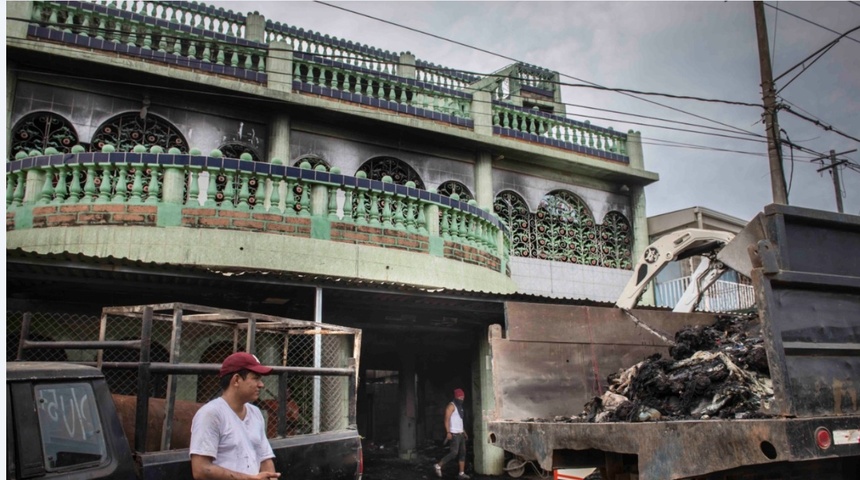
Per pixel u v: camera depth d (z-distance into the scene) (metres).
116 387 7.68
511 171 15.95
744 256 4.32
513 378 5.89
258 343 8.05
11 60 11.12
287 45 13.33
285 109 13.14
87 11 11.90
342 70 14.03
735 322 6.56
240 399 3.77
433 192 10.84
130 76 11.83
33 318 7.71
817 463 4.12
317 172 9.73
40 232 8.78
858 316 4.38
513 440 5.38
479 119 15.29
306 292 8.41
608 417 5.21
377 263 9.88
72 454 3.40
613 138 17.41
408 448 12.14
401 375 12.35
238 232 9.05
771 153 14.32
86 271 7.06
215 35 13.20
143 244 8.73
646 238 17.33
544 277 15.48
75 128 11.58
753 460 3.61
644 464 4.21
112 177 9.12
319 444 5.41
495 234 12.44
